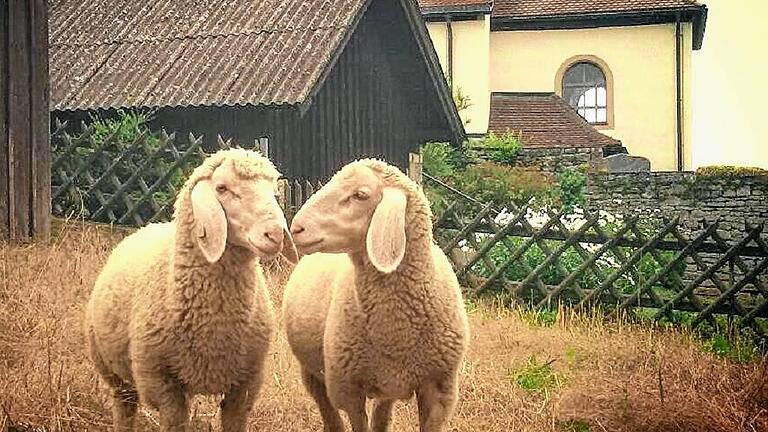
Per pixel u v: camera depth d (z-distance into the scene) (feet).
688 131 50.83
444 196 35.37
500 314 17.22
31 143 18.61
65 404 9.90
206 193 8.38
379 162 9.08
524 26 51.70
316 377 10.42
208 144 26.73
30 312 11.97
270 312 9.27
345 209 8.84
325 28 26.71
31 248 16.31
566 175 39.27
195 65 26.84
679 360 13.84
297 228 8.81
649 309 19.22
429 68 30.19
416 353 9.10
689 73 50.60
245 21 28.66
